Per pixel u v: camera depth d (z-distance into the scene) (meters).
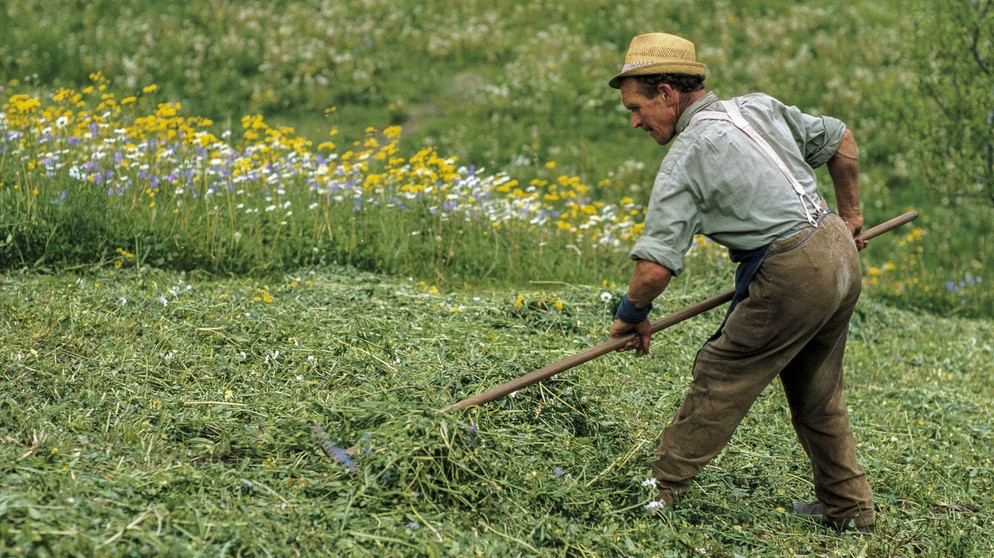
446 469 3.66
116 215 6.89
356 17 17.88
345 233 7.78
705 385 3.87
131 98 8.77
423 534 3.34
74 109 9.45
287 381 4.65
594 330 6.19
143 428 4.00
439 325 5.71
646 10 18.45
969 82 10.83
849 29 18.56
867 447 5.21
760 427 5.20
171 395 4.38
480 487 3.66
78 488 3.27
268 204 7.84
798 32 18.27
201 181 7.98
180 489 3.42
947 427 5.67
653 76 3.73
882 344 7.74
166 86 14.77
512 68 16.41
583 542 3.55
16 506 3.00
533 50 17.06
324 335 5.21
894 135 15.02
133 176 7.71
